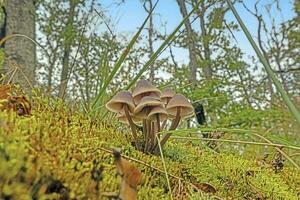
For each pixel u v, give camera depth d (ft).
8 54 1.94
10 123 0.46
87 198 0.42
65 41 4.23
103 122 0.95
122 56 0.91
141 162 0.70
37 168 0.38
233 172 0.99
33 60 2.02
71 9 4.85
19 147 0.38
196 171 0.88
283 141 0.70
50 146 0.47
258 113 3.31
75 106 0.92
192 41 5.40
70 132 0.62
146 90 0.87
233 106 3.48
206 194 0.75
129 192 0.45
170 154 0.93
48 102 0.78
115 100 0.85
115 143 0.78
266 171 1.22
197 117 1.56
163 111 0.84
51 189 0.40
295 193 1.17
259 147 1.58
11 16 2.01
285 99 0.49
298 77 6.95
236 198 0.88
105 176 0.49
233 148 1.60
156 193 0.63
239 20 0.54
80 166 0.45
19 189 0.34
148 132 0.87
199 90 3.37
